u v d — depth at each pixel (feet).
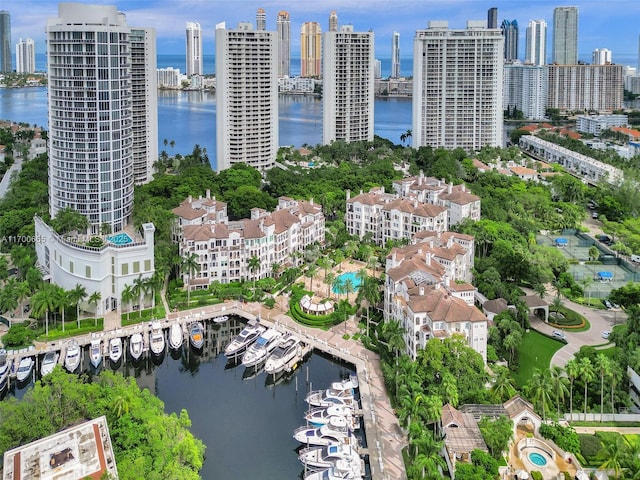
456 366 525.34
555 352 637.71
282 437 531.50
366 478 470.39
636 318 622.95
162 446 422.82
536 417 477.77
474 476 408.87
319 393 574.15
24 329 652.07
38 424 437.17
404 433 510.58
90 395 471.62
